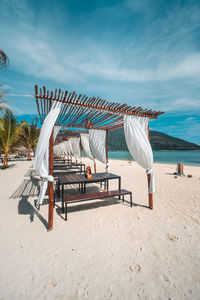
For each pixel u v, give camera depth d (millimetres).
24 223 2553
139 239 2145
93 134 6387
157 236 2221
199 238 2180
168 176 7387
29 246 1965
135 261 1731
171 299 1298
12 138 9422
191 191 4633
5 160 9367
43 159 2422
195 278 1509
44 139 2361
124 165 13125
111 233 2289
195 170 9789
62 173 6039
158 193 4422
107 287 1407
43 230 2346
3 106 2467
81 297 1306
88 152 8125
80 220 2688
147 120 3508
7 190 4566
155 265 1674
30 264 1665
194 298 1308
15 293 1334
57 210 3123
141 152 3137
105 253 1857
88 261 1724
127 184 5625
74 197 2943
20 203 3486
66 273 1556
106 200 3746
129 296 1323
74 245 2002
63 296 1314
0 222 2578
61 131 7238
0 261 1698
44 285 1419
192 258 1782
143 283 1451
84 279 1489
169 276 1532
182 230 2387
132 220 2705
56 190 4727
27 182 5625
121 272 1577
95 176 4105
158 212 3055
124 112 3182
